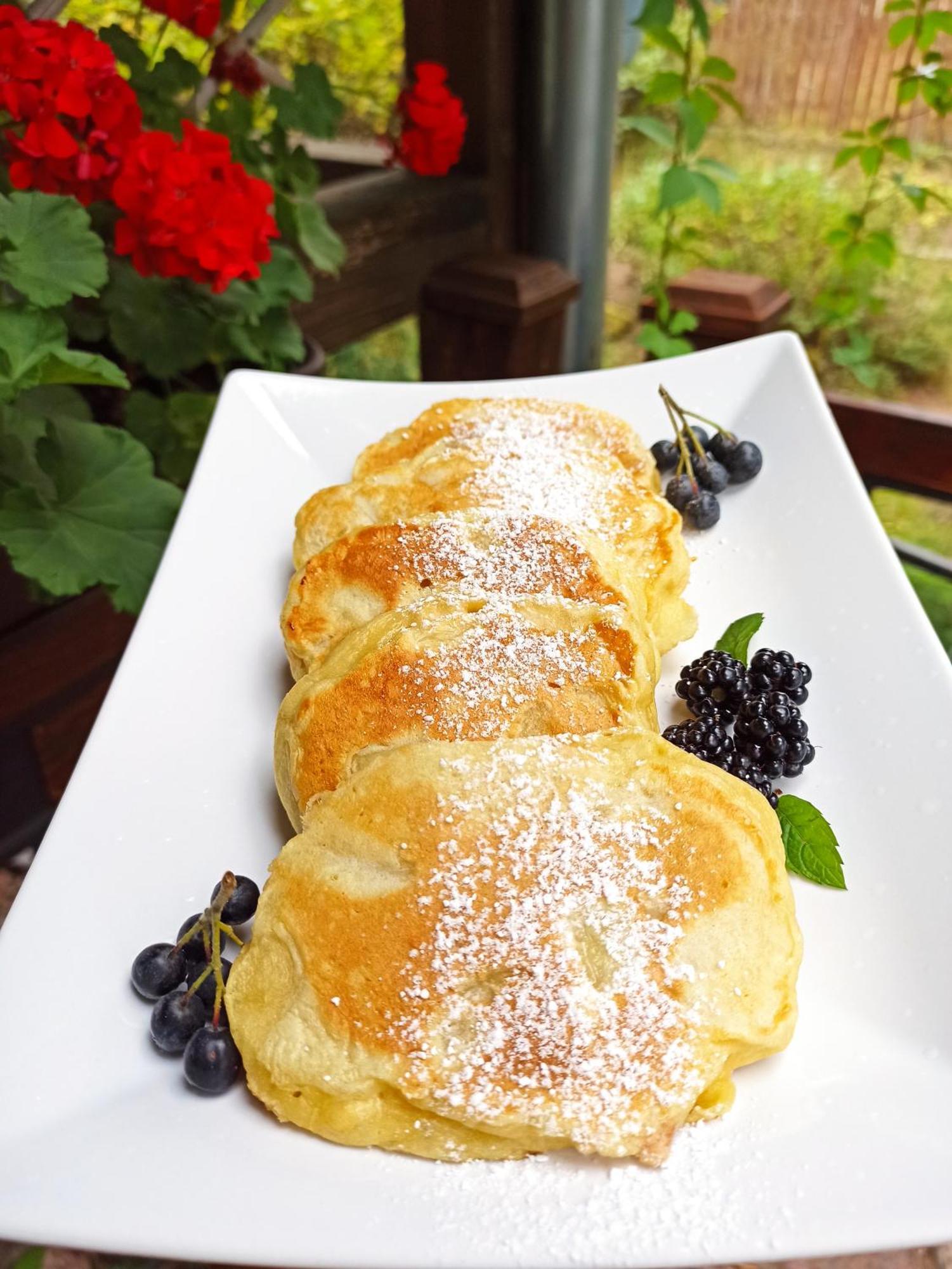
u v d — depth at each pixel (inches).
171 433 14.0
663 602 11.0
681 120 18.1
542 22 18.2
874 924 8.5
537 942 7.2
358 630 9.6
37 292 11.5
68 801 9.1
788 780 9.9
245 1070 7.4
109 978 8.1
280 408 13.5
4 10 11.5
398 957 7.2
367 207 18.6
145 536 12.2
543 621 9.3
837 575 11.6
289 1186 6.8
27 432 12.6
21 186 12.0
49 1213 6.5
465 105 19.3
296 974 7.4
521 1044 7.0
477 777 7.7
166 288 13.7
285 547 12.2
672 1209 6.6
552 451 12.1
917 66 21.8
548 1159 7.0
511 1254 6.3
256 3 16.2
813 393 13.6
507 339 19.0
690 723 10.1
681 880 7.5
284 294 14.7
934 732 9.7
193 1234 6.4
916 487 19.4
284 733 9.2
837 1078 7.4
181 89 14.3
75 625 14.8
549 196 20.0
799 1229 6.4
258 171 14.8
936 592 18.2
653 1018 7.1
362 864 7.6
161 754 9.8
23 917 8.2
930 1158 6.7
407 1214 6.6
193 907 8.7
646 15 17.4
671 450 13.4
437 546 10.2
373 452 12.6
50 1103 7.3
